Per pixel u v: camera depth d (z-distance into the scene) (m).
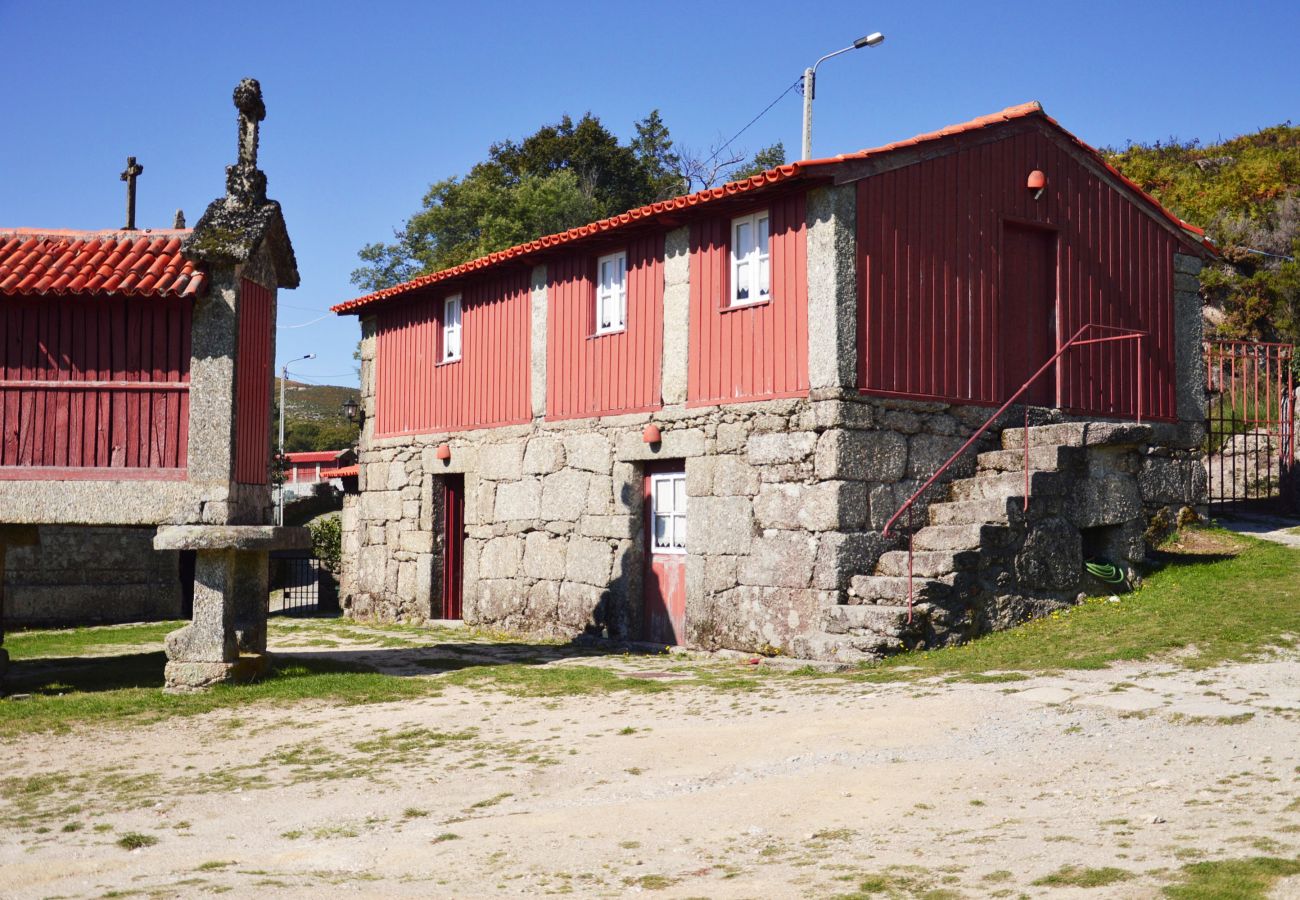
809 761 7.48
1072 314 14.44
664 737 8.45
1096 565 12.59
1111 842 5.37
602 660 13.12
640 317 14.70
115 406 11.44
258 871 5.88
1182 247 15.92
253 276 11.88
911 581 11.22
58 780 8.25
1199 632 10.62
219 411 11.36
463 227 47.34
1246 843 5.18
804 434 12.38
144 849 6.52
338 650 14.64
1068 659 10.21
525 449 16.50
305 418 76.19
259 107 11.95
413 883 5.51
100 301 11.47
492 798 7.25
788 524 12.49
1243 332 30.88
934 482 12.89
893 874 5.15
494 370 17.33
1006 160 13.90
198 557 11.45
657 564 14.48
